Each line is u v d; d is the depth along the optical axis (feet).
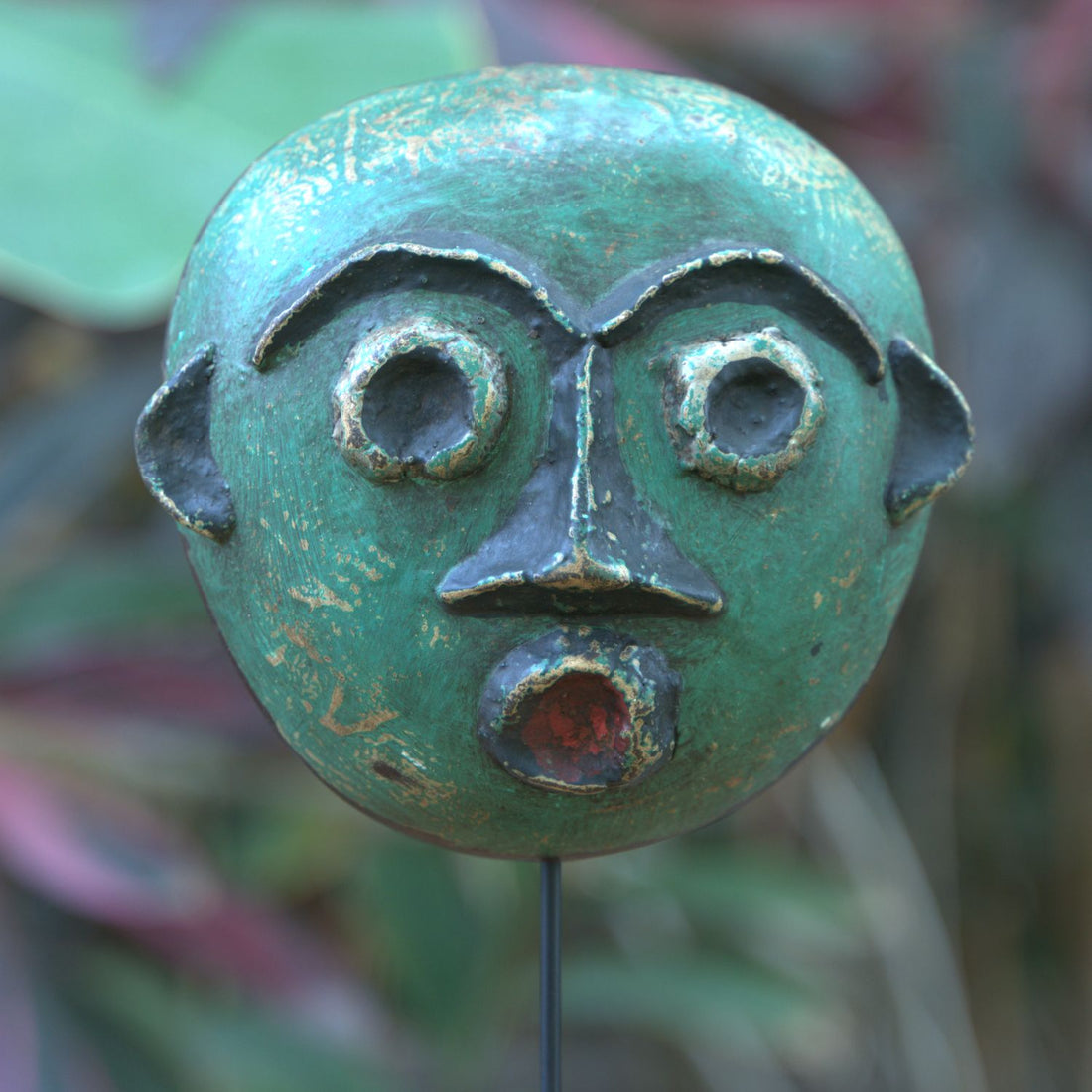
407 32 2.84
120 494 4.17
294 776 3.61
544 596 2.06
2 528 3.31
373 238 2.09
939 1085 4.09
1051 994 4.72
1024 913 4.77
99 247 2.68
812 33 3.87
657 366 2.07
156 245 2.69
